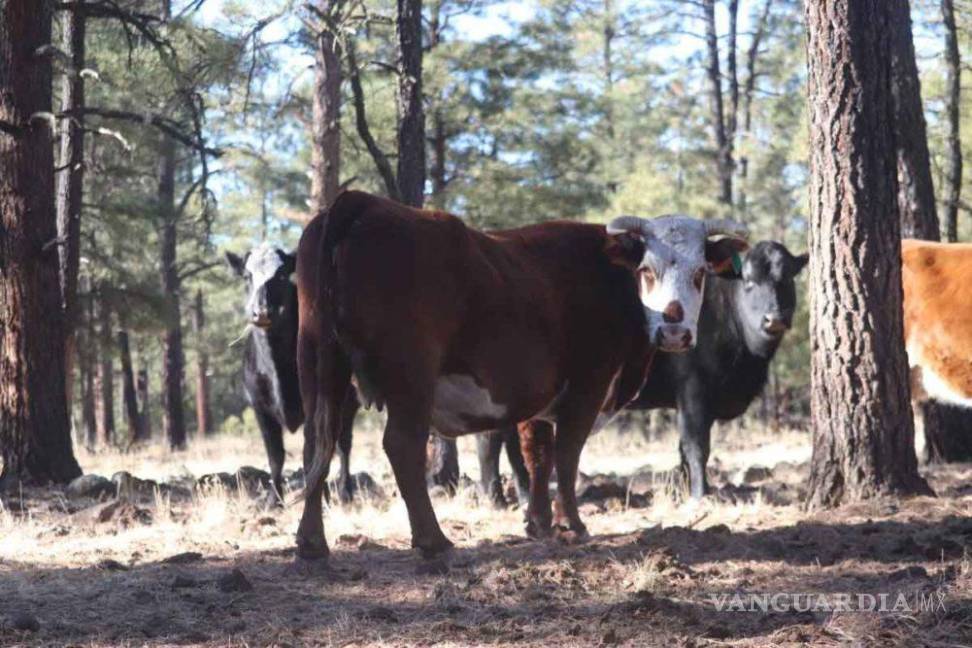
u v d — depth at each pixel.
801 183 31.70
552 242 7.74
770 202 32.09
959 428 13.22
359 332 6.48
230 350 38.31
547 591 6.29
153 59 16.06
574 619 5.72
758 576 6.60
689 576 6.61
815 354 9.22
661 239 7.66
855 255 9.00
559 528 7.95
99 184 21.20
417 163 13.51
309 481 6.51
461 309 6.77
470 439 20.84
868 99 9.00
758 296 10.27
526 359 7.17
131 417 31.59
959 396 11.12
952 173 19.77
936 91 21.73
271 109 21.30
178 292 31.73
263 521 9.11
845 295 9.03
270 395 10.78
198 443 28.16
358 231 6.51
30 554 7.96
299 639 5.50
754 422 28.09
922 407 13.45
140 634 5.64
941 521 8.03
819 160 9.12
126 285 21.33
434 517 6.80
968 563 6.50
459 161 24.05
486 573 6.71
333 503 10.98
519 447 10.24
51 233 13.02
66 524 9.62
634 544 7.52
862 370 8.99
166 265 28.19
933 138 20.80
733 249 8.07
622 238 7.70
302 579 6.71
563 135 24.34
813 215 9.20
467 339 6.86
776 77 35.62
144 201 20.92
